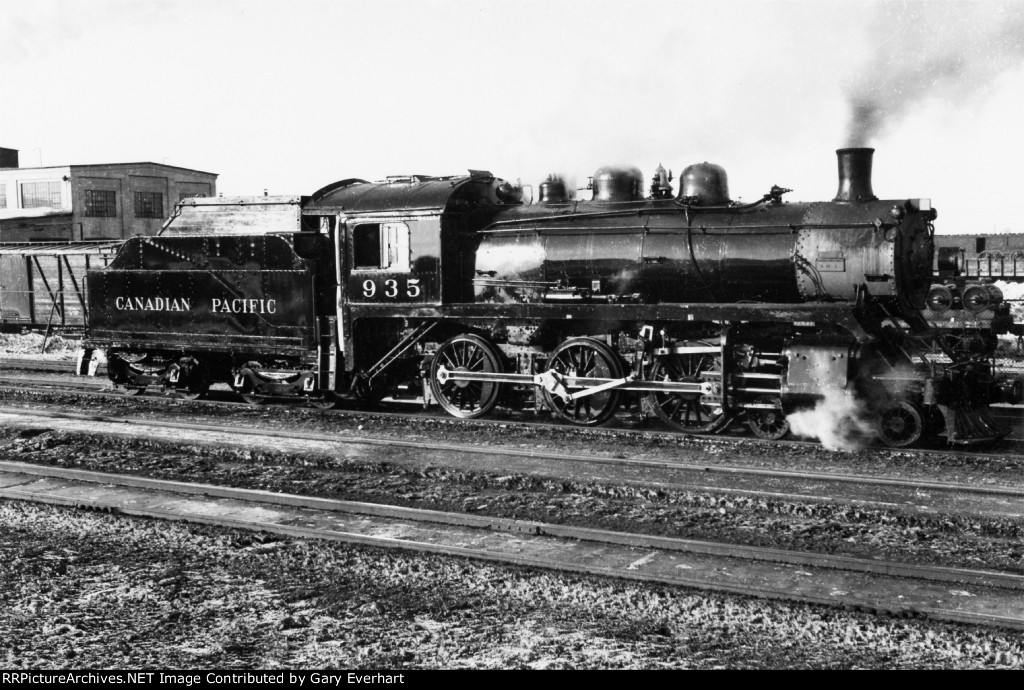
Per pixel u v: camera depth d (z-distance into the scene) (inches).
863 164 430.6
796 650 214.1
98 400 590.2
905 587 248.7
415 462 403.5
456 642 219.9
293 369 560.7
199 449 441.1
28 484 378.0
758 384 448.5
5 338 1024.9
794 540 292.4
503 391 511.5
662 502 342.3
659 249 462.3
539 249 495.2
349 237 530.3
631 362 478.0
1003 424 478.9
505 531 306.0
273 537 303.1
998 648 211.8
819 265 422.6
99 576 267.1
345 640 222.1
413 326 531.5
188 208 586.9
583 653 213.0
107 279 602.9
